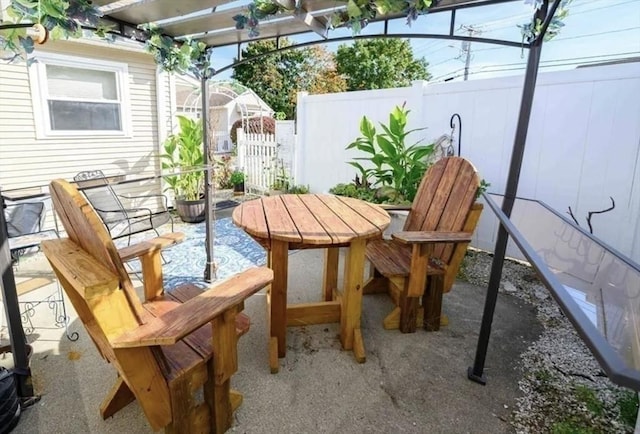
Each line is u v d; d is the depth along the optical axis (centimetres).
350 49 1806
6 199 258
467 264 364
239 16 193
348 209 254
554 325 256
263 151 673
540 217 215
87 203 111
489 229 388
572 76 315
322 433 164
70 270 113
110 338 112
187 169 306
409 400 184
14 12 160
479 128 376
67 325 241
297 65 1805
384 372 205
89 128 478
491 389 193
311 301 288
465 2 188
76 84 460
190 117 597
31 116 424
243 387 191
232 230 484
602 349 68
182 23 239
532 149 345
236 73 1734
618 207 304
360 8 172
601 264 149
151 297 186
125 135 511
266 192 664
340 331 236
